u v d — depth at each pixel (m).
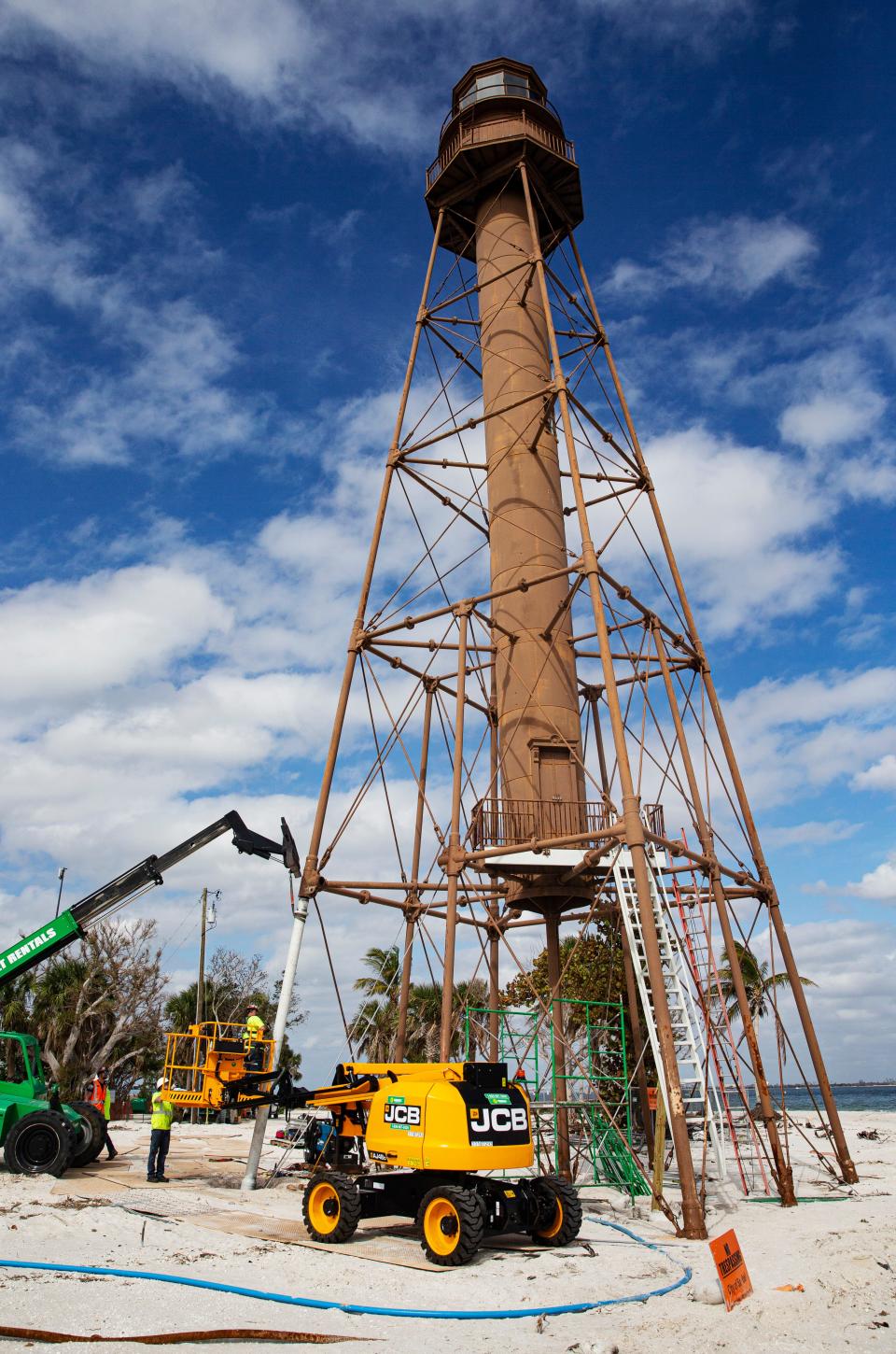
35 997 44.91
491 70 26.83
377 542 23.31
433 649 24.19
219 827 24.23
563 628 22.36
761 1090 19.44
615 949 27.05
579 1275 12.45
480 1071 14.84
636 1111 26.05
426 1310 10.50
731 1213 18.25
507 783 21.58
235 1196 18.88
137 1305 10.23
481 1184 14.36
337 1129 16.56
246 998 55.44
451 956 18.14
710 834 20.39
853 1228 15.73
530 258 24.62
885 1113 79.19
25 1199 16.81
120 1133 35.50
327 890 21.67
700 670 23.28
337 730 22.12
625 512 21.92
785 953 22.98
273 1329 9.62
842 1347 9.16
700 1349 9.09
